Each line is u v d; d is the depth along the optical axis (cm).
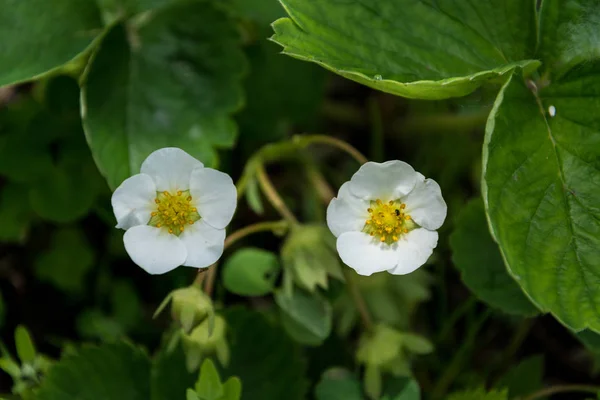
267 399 49
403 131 57
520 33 47
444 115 55
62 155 53
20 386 49
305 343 49
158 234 45
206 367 46
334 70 45
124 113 50
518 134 45
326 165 57
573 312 45
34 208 53
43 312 54
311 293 48
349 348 51
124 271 54
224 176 45
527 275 45
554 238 45
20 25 49
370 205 46
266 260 49
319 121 57
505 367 53
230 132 50
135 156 49
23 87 56
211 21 51
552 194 45
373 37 46
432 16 47
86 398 49
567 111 46
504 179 45
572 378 54
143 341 53
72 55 49
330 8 46
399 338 48
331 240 48
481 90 47
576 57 46
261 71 53
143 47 50
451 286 55
